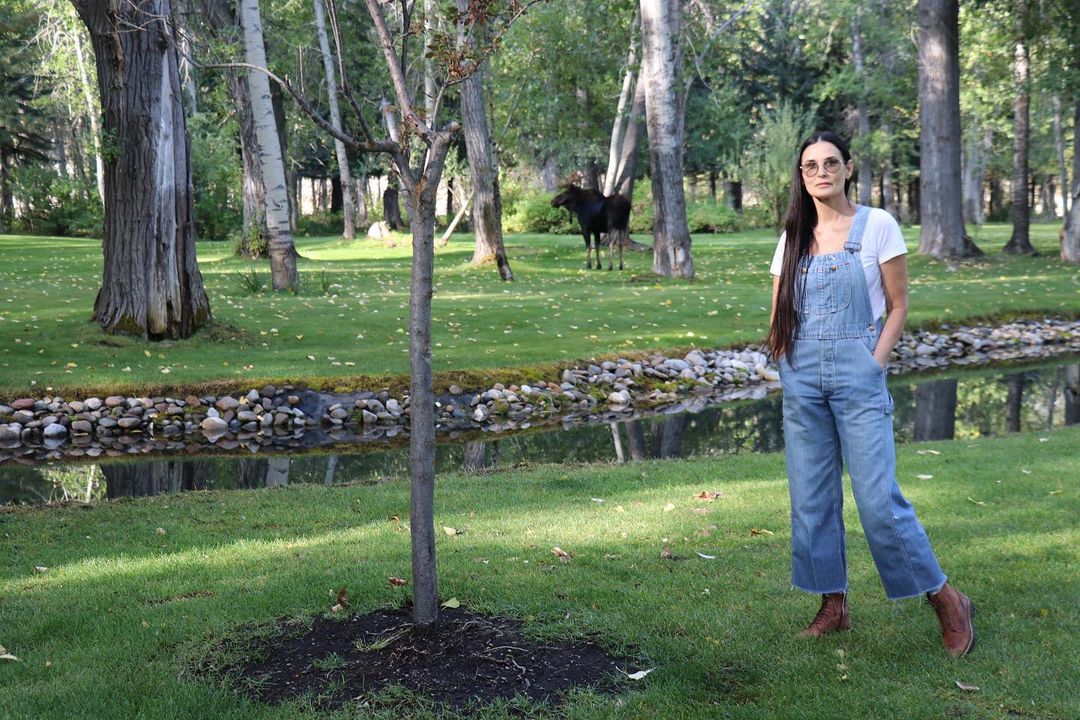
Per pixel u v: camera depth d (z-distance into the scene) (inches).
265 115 780.6
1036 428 416.2
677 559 202.2
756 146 1903.3
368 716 130.6
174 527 244.5
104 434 432.8
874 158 1857.8
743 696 137.0
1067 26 1100.5
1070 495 252.1
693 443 400.2
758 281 906.1
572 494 275.1
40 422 432.8
